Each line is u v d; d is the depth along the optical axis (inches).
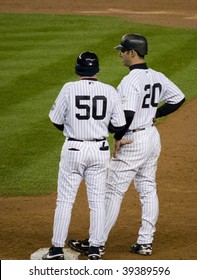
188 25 3472.0
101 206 1141.1
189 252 1210.6
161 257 1186.0
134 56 1171.3
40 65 2775.6
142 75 1160.2
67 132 1128.8
